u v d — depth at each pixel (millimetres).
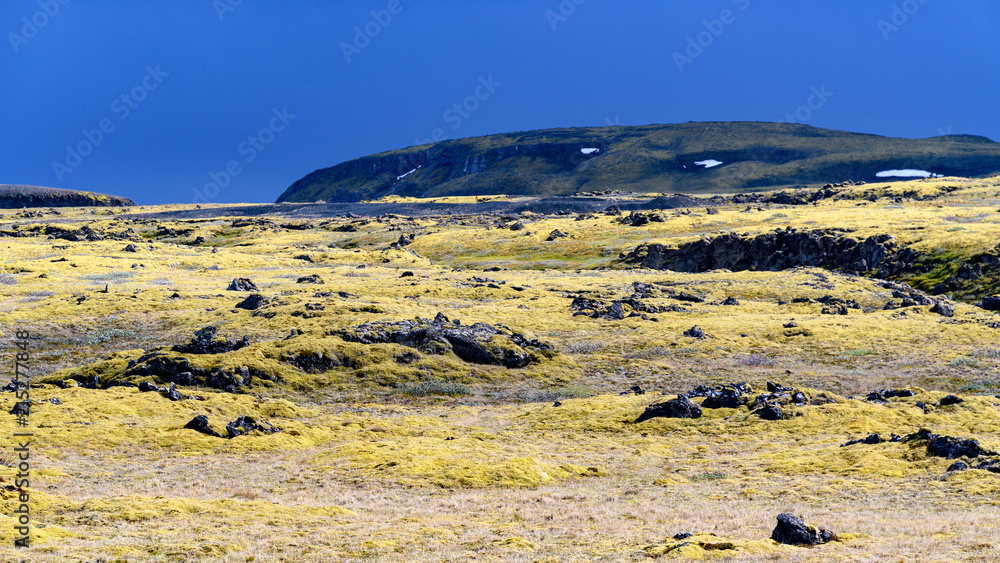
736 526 35062
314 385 97125
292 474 53531
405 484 49219
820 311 141750
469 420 82562
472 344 109812
